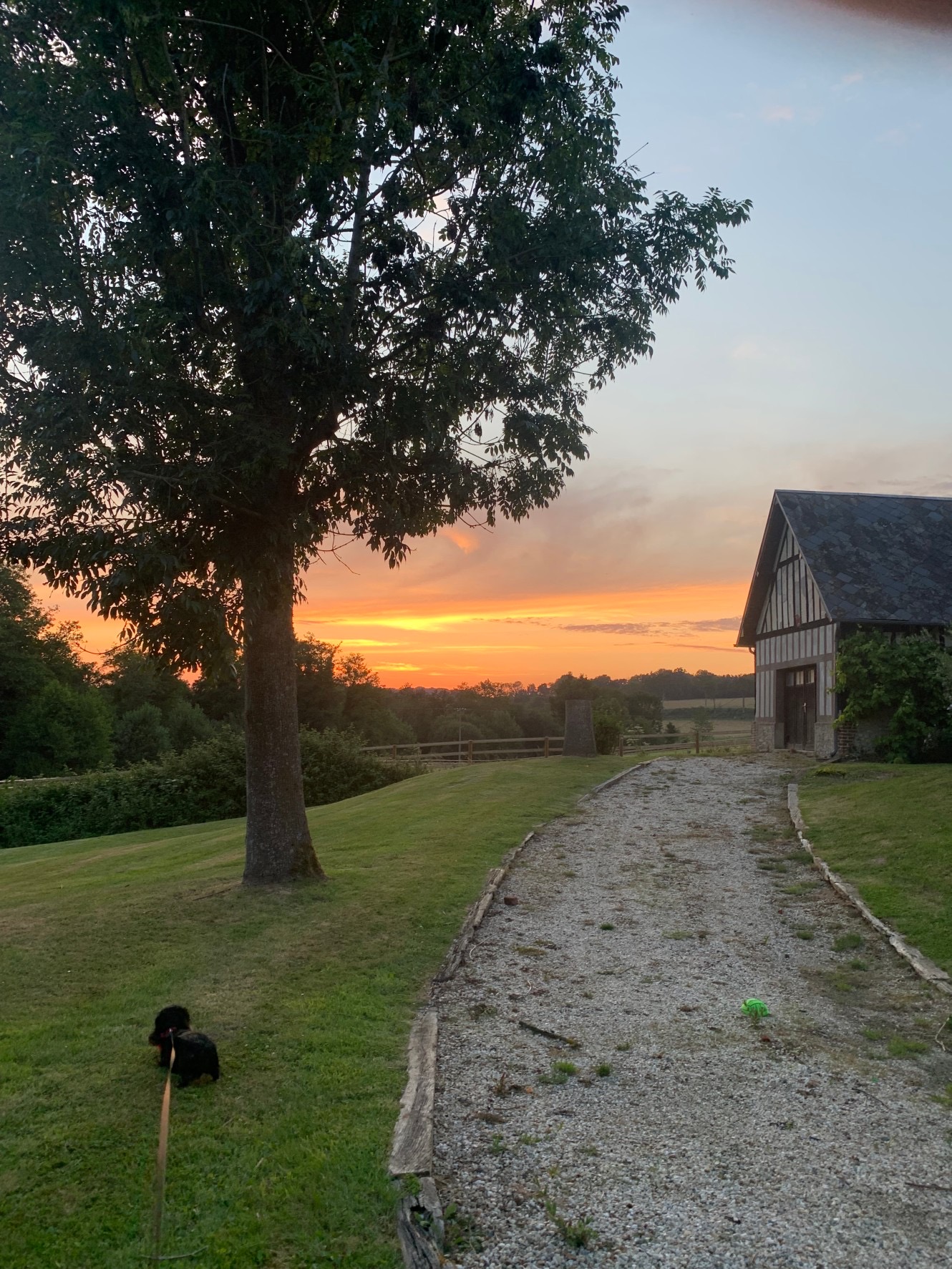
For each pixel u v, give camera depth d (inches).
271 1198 158.9
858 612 832.9
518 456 404.5
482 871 424.5
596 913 371.9
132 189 293.0
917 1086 214.2
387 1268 142.2
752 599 1045.8
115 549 288.0
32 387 305.6
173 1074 201.2
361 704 2765.7
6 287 289.6
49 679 1983.3
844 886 393.7
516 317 374.3
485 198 358.3
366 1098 197.8
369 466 353.4
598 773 810.2
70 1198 158.2
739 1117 197.6
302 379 337.1
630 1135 189.2
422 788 807.1
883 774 716.7
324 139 313.1
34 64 299.6
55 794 972.6
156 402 305.9
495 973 294.8
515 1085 212.8
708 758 907.4
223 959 288.7
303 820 393.1
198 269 311.3
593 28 365.1
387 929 326.3
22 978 272.1
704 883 420.5
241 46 327.6
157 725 2293.3
